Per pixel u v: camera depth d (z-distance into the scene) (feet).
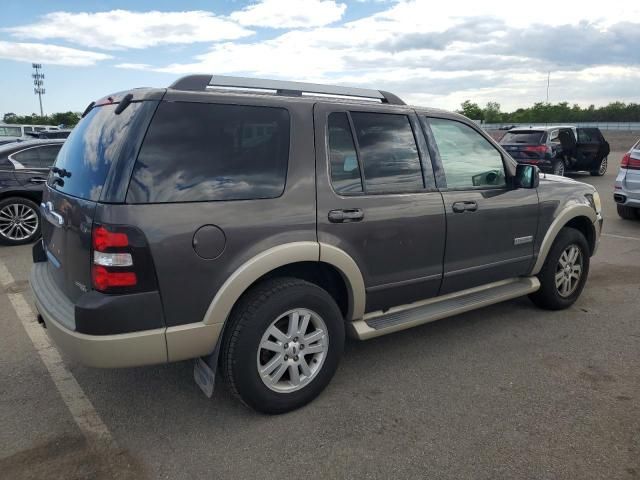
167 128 8.93
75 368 12.41
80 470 8.71
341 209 10.53
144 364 8.87
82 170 9.46
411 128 12.11
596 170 56.80
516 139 50.42
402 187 11.75
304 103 10.48
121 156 8.55
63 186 10.07
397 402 10.86
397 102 12.46
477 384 11.64
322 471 8.69
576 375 12.07
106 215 8.33
